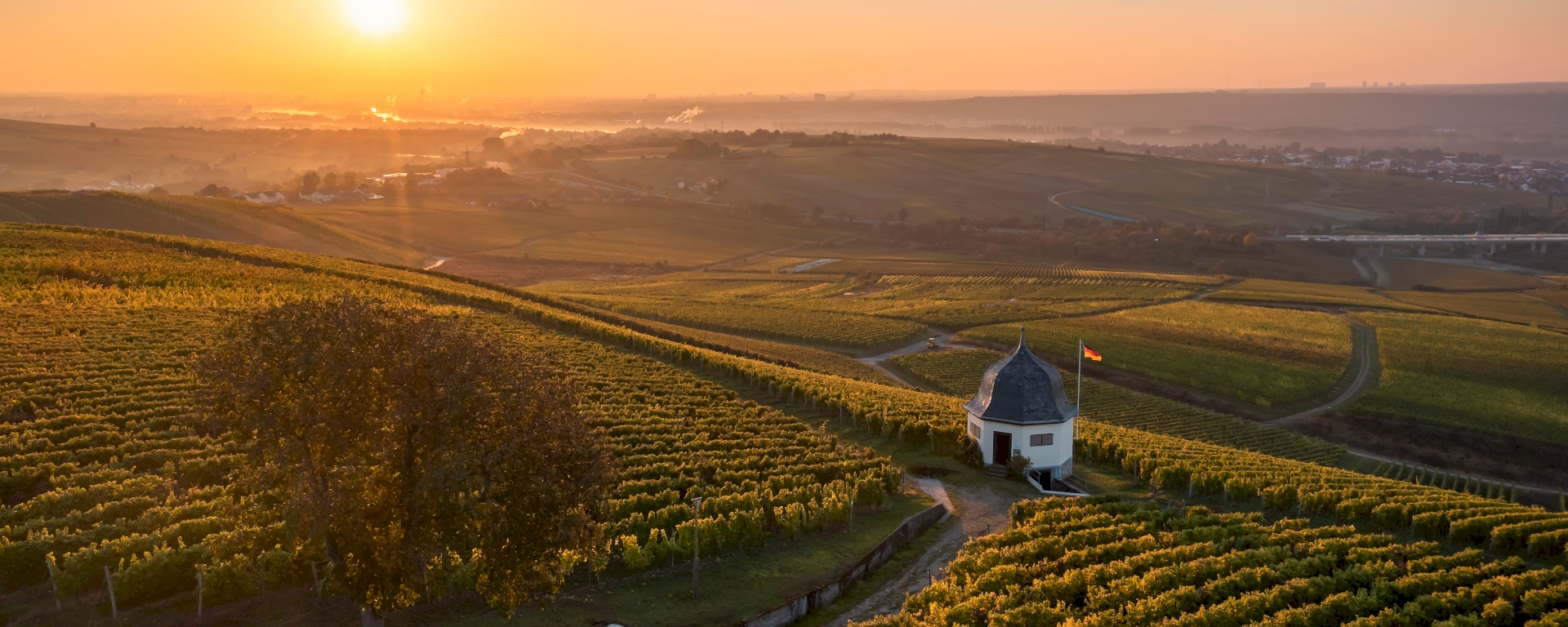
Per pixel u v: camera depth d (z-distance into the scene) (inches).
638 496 1786.4
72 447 1879.9
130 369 2431.1
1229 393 4330.7
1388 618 1304.1
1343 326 5738.2
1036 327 5718.5
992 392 2332.7
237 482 1219.9
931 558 1774.1
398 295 4062.5
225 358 1132.5
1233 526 1717.5
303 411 1098.1
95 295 3351.4
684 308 6250.0
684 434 2393.0
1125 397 4168.3
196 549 1365.7
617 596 1492.4
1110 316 6127.0
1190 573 1453.0
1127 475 2418.8
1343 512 2014.0
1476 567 1568.7
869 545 1766.7
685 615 1434.5
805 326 5659.5
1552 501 3270.2
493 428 1177.4
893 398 3065.9
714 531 1656.0
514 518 1177.4
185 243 4790.8
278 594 1389.0
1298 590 1385.3
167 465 1727.4
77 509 1609.3
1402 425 3924.7
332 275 4510.3
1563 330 5949.8
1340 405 4215.1
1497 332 5531.5
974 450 2379.4
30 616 1295.5
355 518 1141.1
